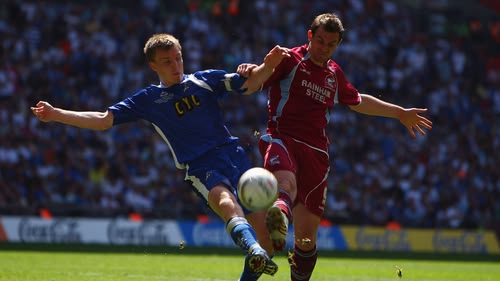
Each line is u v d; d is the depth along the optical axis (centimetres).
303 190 3136
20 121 9506
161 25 11338
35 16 10688
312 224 3169
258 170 2491
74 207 8538
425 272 5634
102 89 10375
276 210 2475
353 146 10862
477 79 12900
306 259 3228
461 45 13188
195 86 2808
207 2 12344
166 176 9525
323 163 3152
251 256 2408
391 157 10994
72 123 2758
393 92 12212
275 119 3136
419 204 10550
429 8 13850
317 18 3064
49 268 4688
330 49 3055
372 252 8669
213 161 2769
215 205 2661
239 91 2770
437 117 12019
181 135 2794
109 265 5184
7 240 7719
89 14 11069
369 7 13100
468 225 10338
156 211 8775
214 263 5734
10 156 8975
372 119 11194
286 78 3111
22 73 10031
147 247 7750
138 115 2836
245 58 11575
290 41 12106
